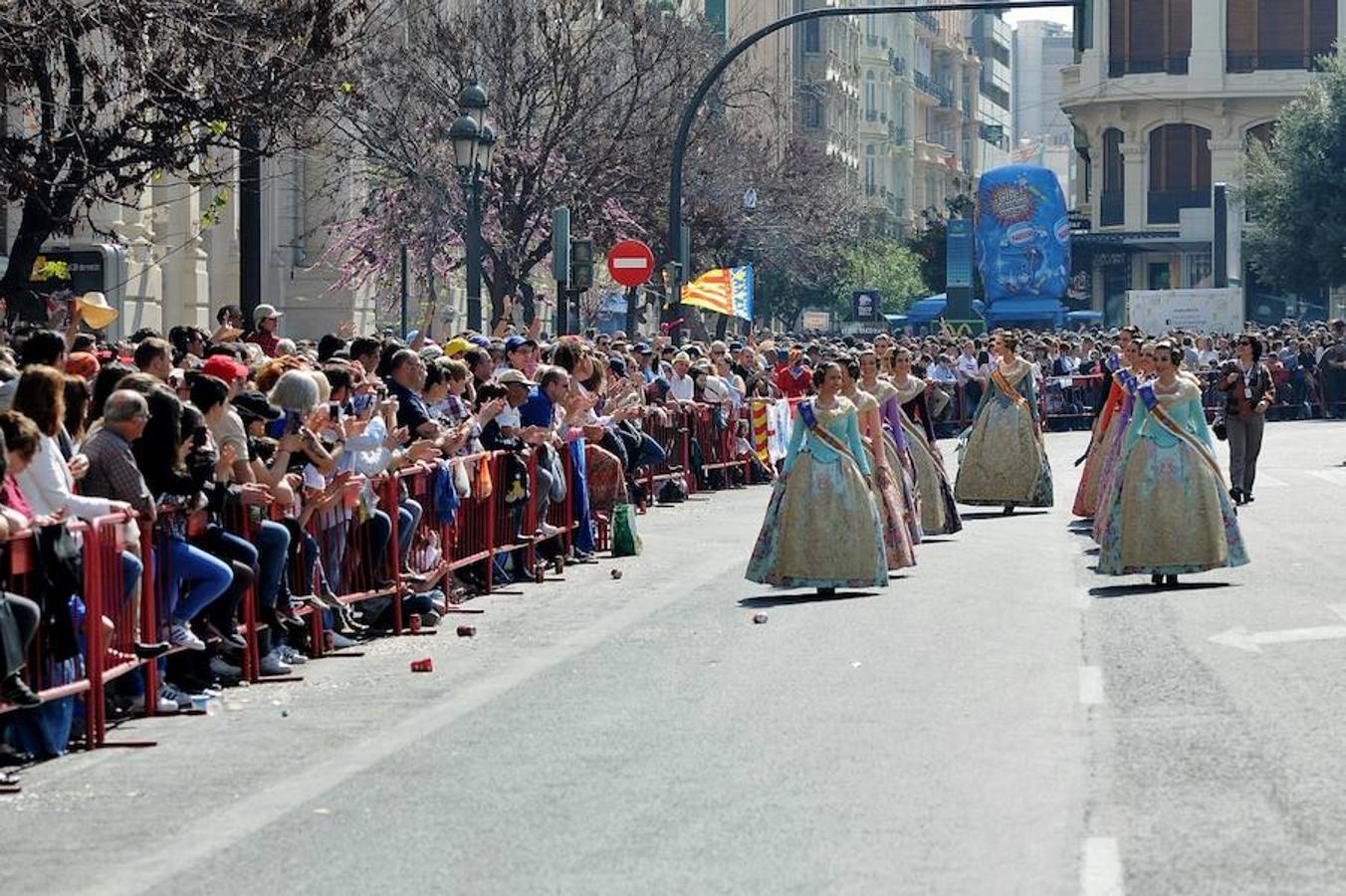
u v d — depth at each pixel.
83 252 32.88
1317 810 12.80
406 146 57.62
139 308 49.91
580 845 12.38
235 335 25.95
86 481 17.16
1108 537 25.09
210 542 18.50
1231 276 107.19
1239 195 109.75
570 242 43.72
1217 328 92.50
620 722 16.47
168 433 17.77
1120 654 19.45
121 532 16.84
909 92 186.75
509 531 26.75
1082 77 142.50
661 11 70.56
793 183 92.38
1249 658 18.97
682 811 13.21
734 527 35.16
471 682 18.84
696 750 15.23
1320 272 107.75
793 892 11.19
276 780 14.70
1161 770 14.12
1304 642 19.89
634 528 30.42
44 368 16.50
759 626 22.05
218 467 18.53
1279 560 27.80
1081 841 12.15
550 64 58.28
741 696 17.56
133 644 17.08
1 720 15.73
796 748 15.23
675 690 17.97
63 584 15.75
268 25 32.38
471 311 39.69
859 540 24.62
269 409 19.89
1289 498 39.47
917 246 143.88
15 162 30.78
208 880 11.86
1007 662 19.16
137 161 32.38
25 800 14.29
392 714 17.33
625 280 44.75
